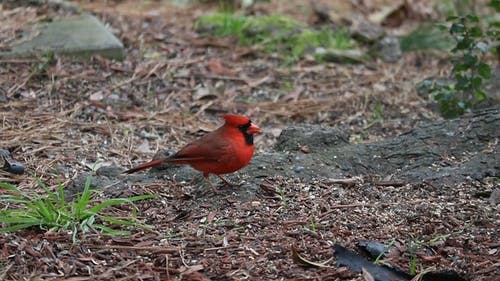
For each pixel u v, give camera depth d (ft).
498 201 30.68
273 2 58.49
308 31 52.01
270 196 31.42
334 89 46.57
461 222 29.25
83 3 55.77
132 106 42.55
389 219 29.60
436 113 43.80
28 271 25.81
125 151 37.70
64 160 35.94
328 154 34.35
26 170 34.55
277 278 25.88
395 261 26.91
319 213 30.09
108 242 27.81
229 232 28.68
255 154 36.60
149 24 52.85
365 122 43.09
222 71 47.39
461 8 58.70
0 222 27.89
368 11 58.54
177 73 46.47
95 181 33.17
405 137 35.32
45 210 28.48
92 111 41.34
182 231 28.81
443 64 50.49
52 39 46.91
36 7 51.11
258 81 46.75
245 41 51.21
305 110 43.96
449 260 26.99
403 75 48.73
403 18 58.34
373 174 33.50
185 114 42.50
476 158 33.37
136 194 32.09
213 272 26.23
